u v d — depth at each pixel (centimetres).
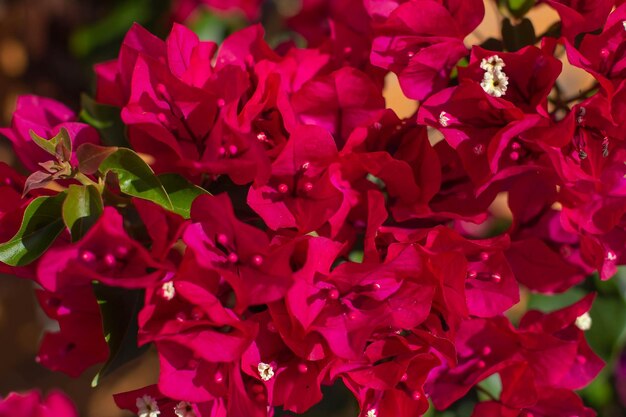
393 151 57
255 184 54
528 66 55
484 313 56
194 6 78
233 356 52
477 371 57
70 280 53
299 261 54
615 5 56
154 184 54
